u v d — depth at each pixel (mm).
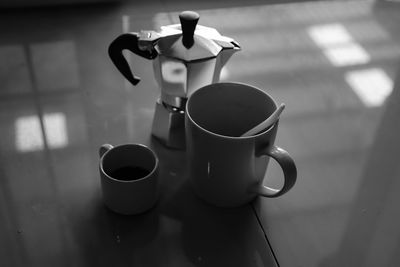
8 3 864
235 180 538
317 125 696
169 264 519
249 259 529
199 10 918
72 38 814
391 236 561
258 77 774
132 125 669
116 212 560
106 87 726
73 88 719
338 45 861
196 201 582
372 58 834
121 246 531
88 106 691
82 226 547
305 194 601
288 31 885
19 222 546
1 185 582
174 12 901
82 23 851
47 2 881
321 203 591
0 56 765
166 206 574
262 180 568
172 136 631
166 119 623
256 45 845
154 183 544
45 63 759
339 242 551
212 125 603
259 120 581
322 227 565
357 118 712
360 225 570
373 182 620
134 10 897
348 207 588
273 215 574
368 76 793
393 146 670
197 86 595
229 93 574
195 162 546
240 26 887
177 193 589
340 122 703
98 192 583
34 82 723
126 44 576
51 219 552
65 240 533
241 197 562
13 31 818
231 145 501
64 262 513
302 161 642
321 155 651
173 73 577
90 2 900
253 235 552
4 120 660
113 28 845
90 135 649
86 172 604
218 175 536
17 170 600
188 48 563
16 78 728
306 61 816
